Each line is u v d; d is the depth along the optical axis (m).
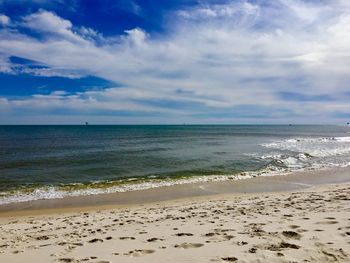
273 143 53.31
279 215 8.02
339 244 4.80
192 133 106.88
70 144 51.12
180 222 8.20
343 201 10.09
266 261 4.20
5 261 5.05
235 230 6.43
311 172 22.12
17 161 28.20
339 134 101.88
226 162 27.25
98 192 15.95
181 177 20.16
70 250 5.56
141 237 6.45
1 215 11.76
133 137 76.94
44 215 11.65
